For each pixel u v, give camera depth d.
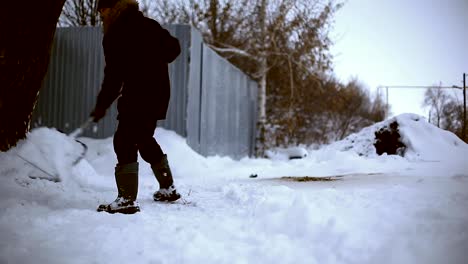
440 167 6.83
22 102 4.51
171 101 9.41
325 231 2.33
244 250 2.20
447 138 9.02
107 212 3.22
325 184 4.99
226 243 2.32
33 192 3.93
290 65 17.14
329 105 22.86
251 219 2.85
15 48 4.21
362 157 8.86
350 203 3.07
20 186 4.02
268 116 21.89
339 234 2.24
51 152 4.83
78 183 4.98
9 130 4.46
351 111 31.38
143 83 3.51
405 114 9.44
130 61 3.46
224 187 4.75
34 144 4.70
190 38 9.47
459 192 3.44
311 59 17.47
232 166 10.65
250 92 16.78
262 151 17.05
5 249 2.20
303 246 2.23
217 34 20.52
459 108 31.03
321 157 9.84
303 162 9.90
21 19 4.18
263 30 17.30
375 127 9.79
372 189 3.84
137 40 3.47
